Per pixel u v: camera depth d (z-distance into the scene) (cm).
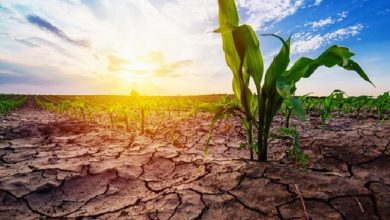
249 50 181
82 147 361
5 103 1135
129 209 176
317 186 162
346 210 138
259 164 205
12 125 590
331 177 175
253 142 220
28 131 517
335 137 307
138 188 217
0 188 205
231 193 169
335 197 149
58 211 180
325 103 395
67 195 204
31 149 351
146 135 448
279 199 154
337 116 560
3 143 389
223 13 192
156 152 303
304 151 270
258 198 159
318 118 543
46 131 536
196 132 430
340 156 248
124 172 247
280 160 254
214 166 224
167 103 707
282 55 182
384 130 325
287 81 187
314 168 229
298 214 139
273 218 140
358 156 245
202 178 201
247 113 205
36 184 217
